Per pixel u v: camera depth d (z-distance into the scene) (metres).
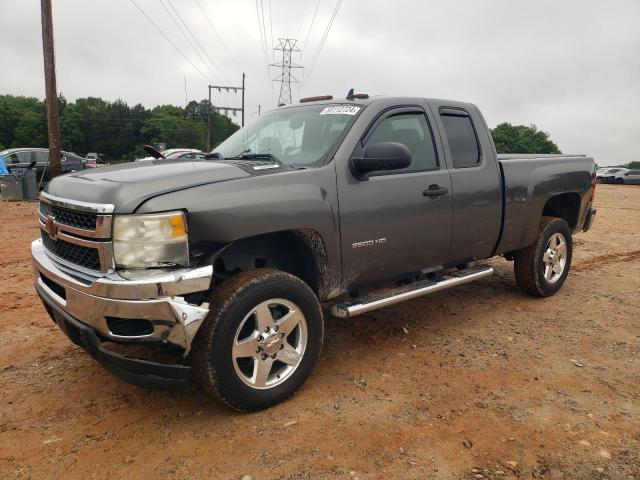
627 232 10.27
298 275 3.60
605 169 36.12
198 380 2.91
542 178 4.98
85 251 2.81
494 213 4.52
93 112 97.06
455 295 5.52
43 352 3.95
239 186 2.94
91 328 2.76
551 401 3.23
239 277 2.96
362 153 3.59
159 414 3.07
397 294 3.83
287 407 3.14
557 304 5.23
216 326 2.79
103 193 2.72
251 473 2.53
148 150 4.36
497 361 3.83
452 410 3.12
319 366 3.73
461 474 2.52
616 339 4.29
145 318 2.61
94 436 2.85
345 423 2.97
